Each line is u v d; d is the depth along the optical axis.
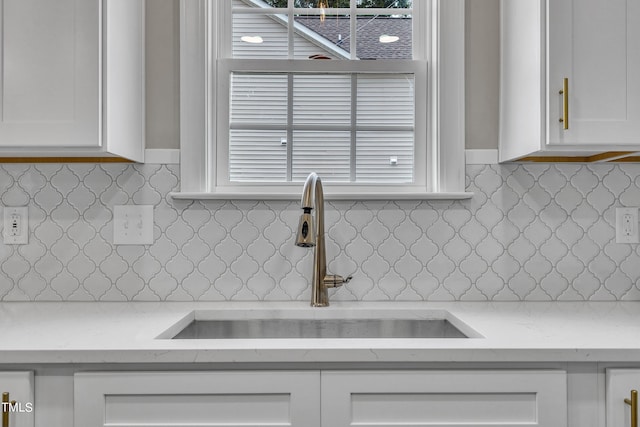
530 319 1.30
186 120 1.58
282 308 1.47
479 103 1.61
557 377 1.01
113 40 1.35
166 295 1.59
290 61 1.66
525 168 1.60
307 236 1.33
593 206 1.60
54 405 1.02
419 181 1.66
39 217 1.58
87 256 1.58
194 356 1.00
